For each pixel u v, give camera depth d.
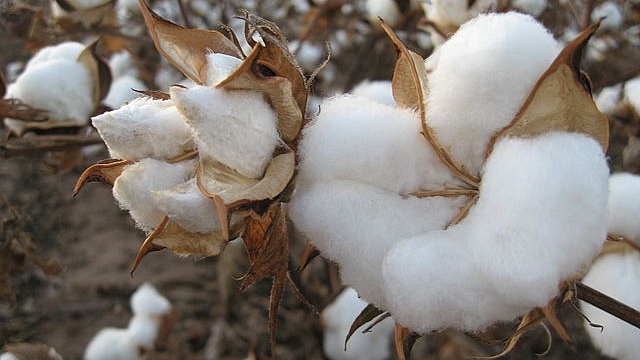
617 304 0.35
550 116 0.31
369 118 0.32
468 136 0.32
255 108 0.31
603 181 0.31
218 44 0.32
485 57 0.31
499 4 0.49
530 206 0.30
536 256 0.30
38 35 0.61
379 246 0.32
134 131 0.31
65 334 1.09
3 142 0.51
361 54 0.92
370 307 0.34
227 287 1.04
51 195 1.45
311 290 0.85
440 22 0.50
